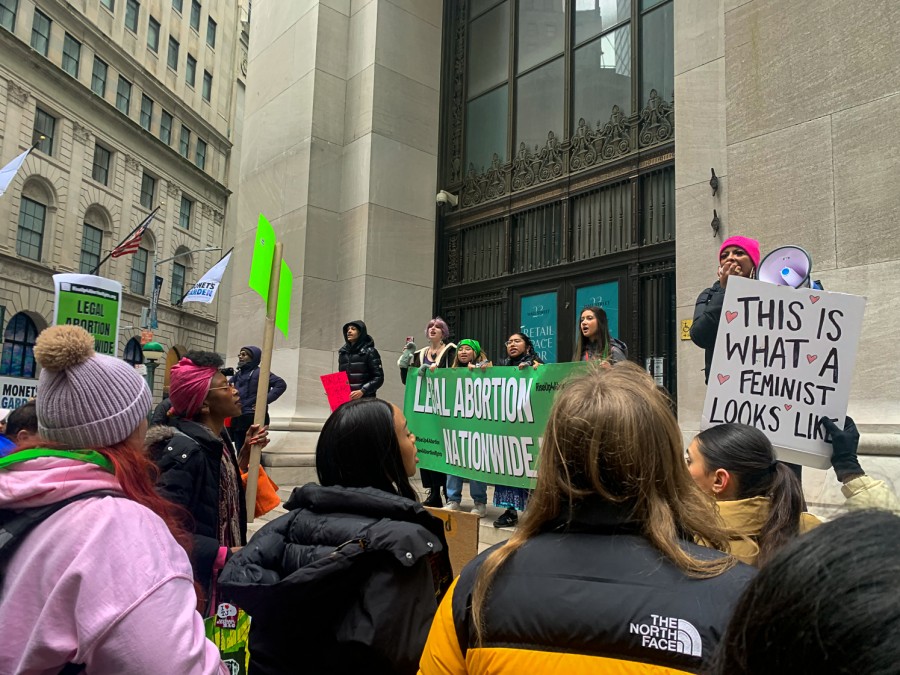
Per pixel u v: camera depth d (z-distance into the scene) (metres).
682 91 6.28
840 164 4.68
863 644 0.51
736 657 0.64
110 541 1.27
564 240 8.27
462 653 1.24
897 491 3.93
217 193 49.50
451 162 10.18
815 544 0.60
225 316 50.56
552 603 1.11
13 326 32.56
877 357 4.36
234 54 52.28
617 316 7.55
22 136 31.64
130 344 40.81
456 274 9.74
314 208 9.53
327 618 1.67
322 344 9.34
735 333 3.18
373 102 9.58
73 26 34.69
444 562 2.02
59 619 1.21
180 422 2.78
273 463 8.32
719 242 5.79
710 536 1.25
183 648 1.22
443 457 5.55
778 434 3.03
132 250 22.33
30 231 32.97
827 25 4.88
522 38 9.44
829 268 4.65
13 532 1.29
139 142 40.31
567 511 1.25
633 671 1.03
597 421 1.22
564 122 8.59
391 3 10.02
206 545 2.43
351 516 1.81
